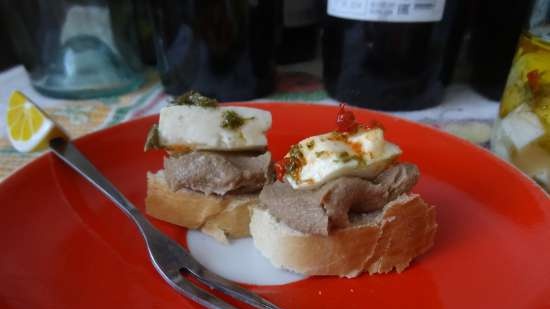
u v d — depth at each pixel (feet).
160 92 0.89
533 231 0.44
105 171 0.56
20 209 0.47
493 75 0.80
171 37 0.75
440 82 0.77
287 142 0.63
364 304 0.41
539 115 0.55
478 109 0.79
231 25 0.73
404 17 0.67
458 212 0.50
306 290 0.43
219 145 0.49
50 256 0.43
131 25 0.89
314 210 0.43
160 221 0.52
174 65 0.78
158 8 0.74
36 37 0.83
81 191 0.52
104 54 0.87
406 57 0.71
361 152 0.45
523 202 0.48
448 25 0.70
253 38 0.77
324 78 0.83
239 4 0.72
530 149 0.56
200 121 0.50
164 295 0.40
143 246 0.46
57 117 0.77
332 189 0.43
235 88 0.80
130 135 0.61
